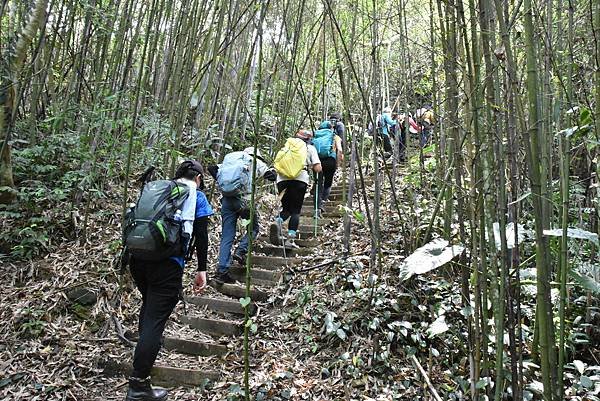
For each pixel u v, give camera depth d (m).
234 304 3.96
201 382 3.14
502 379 2.22
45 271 4.01
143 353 2.80
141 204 2.90
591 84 3.33
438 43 4.45
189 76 5.11
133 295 3.93
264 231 5.49
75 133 4.84
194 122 6.90
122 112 5.03
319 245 4.98
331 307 3.67
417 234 3.96
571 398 2.67
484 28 2.18
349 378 3.06
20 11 4.34
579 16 3.31
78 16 5.66
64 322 3.65
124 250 3.00
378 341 3.21
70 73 5.88
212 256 4.79
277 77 6.86
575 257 3.25
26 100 5.65
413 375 3.05
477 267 2.39
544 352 2.07
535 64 2.04
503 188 2.15
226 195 4.32
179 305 3.95
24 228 4.22
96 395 3.08
